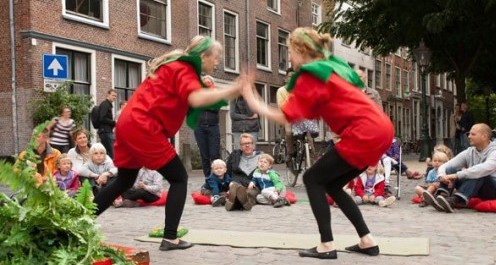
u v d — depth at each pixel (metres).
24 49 14.59
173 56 4.36
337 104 4.05
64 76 10.91
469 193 7.01
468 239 5.09
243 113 10.60
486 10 16.97
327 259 4.27
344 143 4.10
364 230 4.44
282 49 26.89
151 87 4.36
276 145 20.78
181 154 19.36
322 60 4.15
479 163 7.11
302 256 4.36
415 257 4.33
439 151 8.09
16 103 14.66
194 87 4.11
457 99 22.45
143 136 4.33
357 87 4.26
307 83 3.96
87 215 2.45
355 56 33.50
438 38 20.98
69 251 2.34
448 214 6.75
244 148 8.15
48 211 2.34
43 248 2.36
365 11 20.98
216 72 21.80
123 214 7.01
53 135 10.64
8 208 2.31
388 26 21.11
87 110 15.02
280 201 7.58
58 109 14.31
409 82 41.94
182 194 4.63
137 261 2.91
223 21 22.45
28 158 2.38
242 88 3.80
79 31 15.93
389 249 4.57
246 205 7.21
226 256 4.40
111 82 16.95
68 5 15.75
